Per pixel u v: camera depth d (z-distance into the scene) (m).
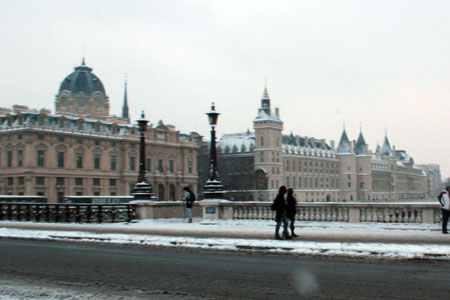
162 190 143.25
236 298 12.39
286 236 23.19
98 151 125.12
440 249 19.27
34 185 109.06
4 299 12.33
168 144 144.88
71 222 34.69
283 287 13.62
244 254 20.09
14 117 113.25
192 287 13.68
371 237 23.23
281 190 23.33
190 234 25.80
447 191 25.08
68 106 136.75
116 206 35.25
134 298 12.42
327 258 18.84
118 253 20.58
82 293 13.00
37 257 19.44
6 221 36.62
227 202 34.94
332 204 32.38
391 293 12.86
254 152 178.25
